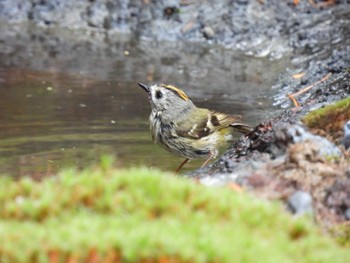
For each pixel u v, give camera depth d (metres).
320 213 8.50
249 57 18.39
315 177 9.08
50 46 19.08
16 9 20.55
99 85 16.56
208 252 6.51
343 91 14.11
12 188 7.70
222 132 13.20
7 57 18.14
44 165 11.86
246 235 7.03
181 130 12.92
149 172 7.93
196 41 19.31
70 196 7.44
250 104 15.67
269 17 19.39
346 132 9.91
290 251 7.05
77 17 20.27
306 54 17.80
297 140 9.73
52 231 6.80
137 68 17.80
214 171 10.51
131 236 6.63
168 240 6.56
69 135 13.52
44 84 16.45
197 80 17.14
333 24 18.62
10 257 6.50
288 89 16.28
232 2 19.84
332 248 7.26
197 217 7.25
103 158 8.11
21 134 13.50
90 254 6.51
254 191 8.78
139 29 19.81
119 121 14.45
